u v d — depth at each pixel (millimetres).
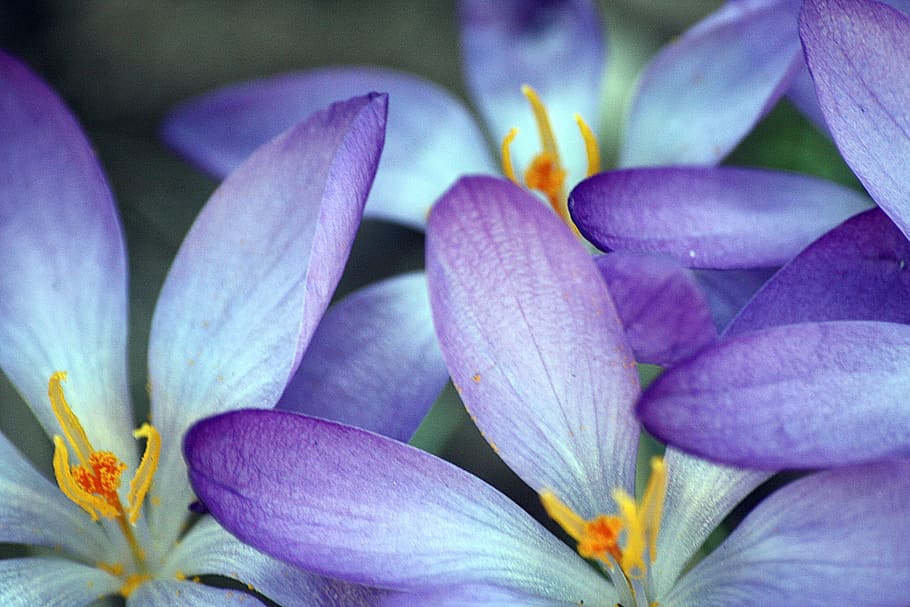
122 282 286
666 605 262
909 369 248
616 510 263
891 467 242
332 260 253
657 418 236
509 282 257
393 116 324
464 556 256
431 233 253
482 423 259
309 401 278
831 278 258
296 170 276
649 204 267
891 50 259
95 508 273
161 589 274
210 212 278
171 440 280
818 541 247
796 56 273
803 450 241
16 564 274
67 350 286
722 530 306
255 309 276
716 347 241
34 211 286
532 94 302
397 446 255
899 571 240
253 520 248
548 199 308
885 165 258
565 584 262
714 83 302
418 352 286
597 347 258
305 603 258
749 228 271
